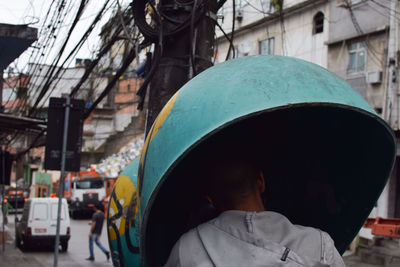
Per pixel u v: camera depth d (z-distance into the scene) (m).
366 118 1.25
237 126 1.26
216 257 1.09
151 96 3.42
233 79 1.13
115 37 6.50
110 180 29.89
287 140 1.45
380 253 10.75
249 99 1.06
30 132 11.98
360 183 1.40
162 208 1.35
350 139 1.37
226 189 1.22
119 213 1.87
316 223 1.52
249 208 1.20
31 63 8.82
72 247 15.04
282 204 1.55
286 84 1.09
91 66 7.45
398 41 14.23
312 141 1.45
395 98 14.16
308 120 1.41
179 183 1.38
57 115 5.72
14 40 6.92
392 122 14.14
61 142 5.70
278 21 18.78
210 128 1.05
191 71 3.42
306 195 1.51
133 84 32.22
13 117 8.80
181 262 1.14
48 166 5.62
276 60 1.19
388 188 13.97
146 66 3.65
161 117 1.22
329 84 1.13
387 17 14.62
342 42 16.23
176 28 3.40
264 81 1.10
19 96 11.79
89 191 28.41
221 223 1.16
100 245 12.38
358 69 15.63
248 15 19.80
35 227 13.77
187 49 3.43
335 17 16.55
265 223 1.13
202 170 1.30
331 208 1.48
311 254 1.09
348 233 1.45
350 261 11.01
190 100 1.14
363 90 15.30
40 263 10.44
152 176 1.14
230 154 1.23
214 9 3.75
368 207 1.39
